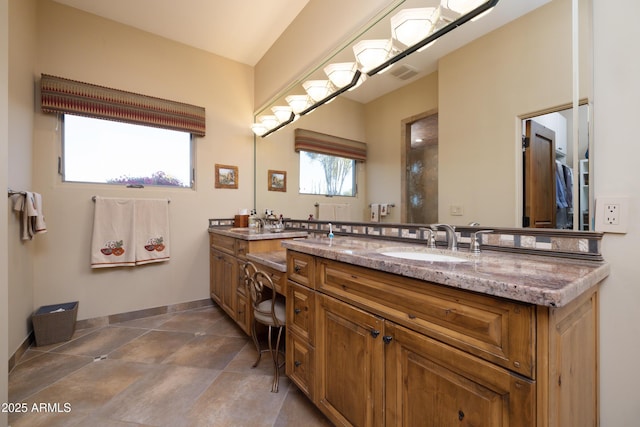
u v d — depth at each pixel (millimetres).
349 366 1180
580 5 1041
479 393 748
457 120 1451
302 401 1536
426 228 1526
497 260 1066
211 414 1432
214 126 3113
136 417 1405
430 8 1499
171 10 2451
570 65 1063
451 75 1471
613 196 969
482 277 740
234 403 1515
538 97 1149
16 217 1897
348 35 2004
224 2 2369
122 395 1571
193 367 1864
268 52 3062
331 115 2312
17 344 1921
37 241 2248
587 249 1016
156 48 2777
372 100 1954
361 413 1118
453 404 809
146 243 2674
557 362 674
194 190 3008
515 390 674
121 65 2596
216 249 2896
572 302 781
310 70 2385
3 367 1224
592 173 1015
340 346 1230
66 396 1559
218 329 2479
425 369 884
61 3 2346
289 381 1717
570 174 1067
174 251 2887
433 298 865
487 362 731
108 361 1930
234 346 2164
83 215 2449
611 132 978
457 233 1447
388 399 1006
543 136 1140
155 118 2689
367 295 1097
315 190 2525
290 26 2656
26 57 2080
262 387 1656
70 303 2385
